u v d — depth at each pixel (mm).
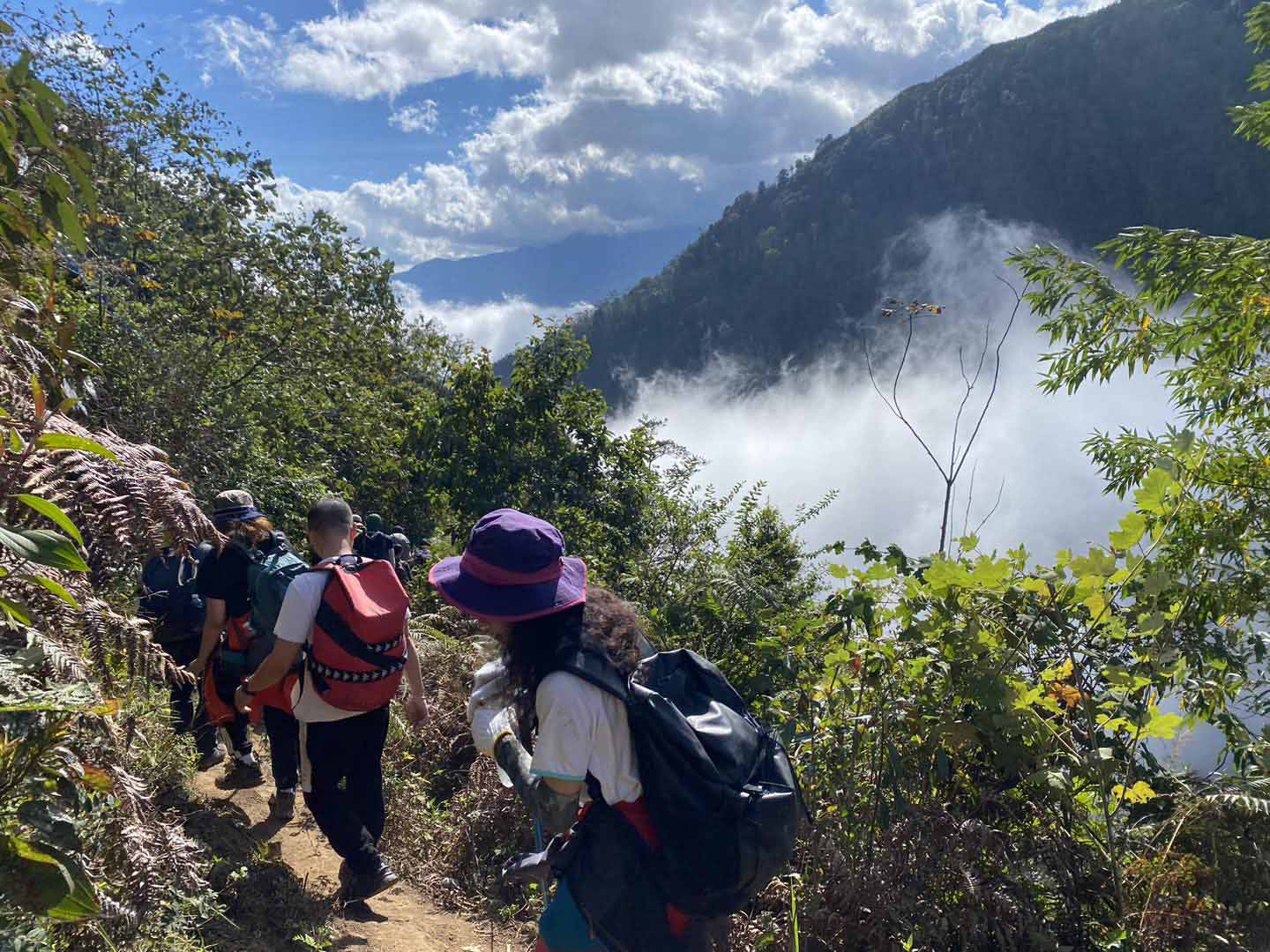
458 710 5449
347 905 3635
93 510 2262
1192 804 3279
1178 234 7617
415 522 13992
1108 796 3271
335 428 13797
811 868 3490
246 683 3902
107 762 2250
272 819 4305
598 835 2229
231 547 4238
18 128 2881
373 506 13922
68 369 2811
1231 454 5930
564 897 2258
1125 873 3297
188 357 8953
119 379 8008
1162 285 7668
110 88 11008
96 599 2529
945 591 3600
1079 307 7941
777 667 3982
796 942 2941
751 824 2150
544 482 13320
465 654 5820
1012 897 3236
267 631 4160
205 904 2994
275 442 10609
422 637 6207
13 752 1802
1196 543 5340
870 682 3650
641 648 2344
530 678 2252
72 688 1952
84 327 7703
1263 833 3215
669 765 2164
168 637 4602
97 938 2324
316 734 3668
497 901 3990
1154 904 3180
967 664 3475
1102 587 3551
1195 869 3203
